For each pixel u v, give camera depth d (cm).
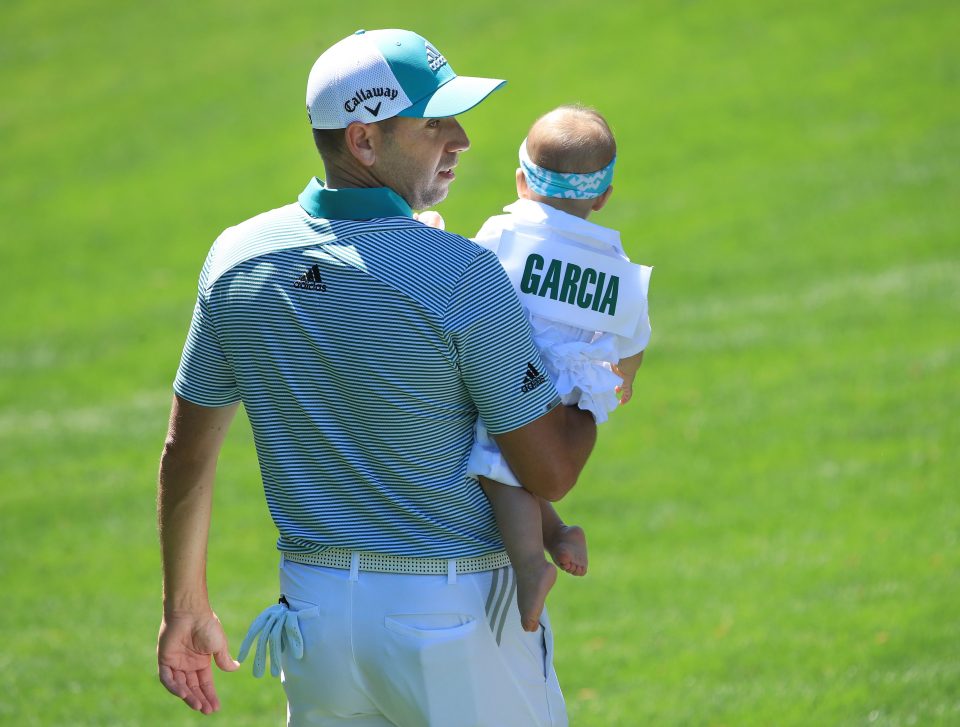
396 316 827
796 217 5841
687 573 2811
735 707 2028
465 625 882
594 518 3250
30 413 4816
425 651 871
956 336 4222
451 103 857
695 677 2206
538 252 945
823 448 3525
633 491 3412
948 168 6053
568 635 2506
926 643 2211
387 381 839
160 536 980
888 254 5212
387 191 856
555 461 877
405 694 886
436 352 829
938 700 1942
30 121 9169
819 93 7375
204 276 902
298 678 925
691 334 4688
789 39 8262
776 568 2762
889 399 3791
